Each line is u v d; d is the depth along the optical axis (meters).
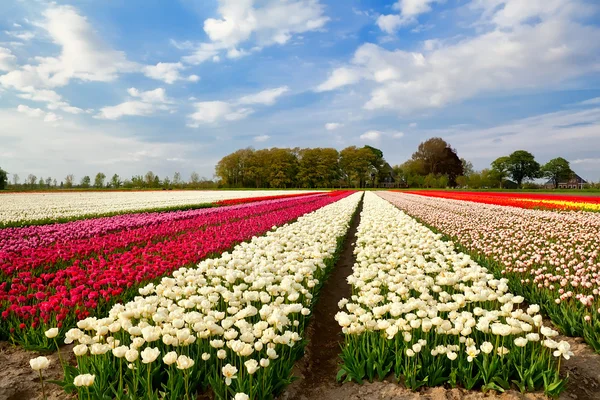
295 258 8.12
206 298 5.80
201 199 35.91
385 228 13.27
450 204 28.45
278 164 106.75
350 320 5.10
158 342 4.83
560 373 4.95
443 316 6.07
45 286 7.04
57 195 44.28
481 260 10.09
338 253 12.23
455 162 119.19
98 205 26.81
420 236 11.95
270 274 6.67
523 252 10.76
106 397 3.96
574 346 5.72
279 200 34.97
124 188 81.06
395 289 6.38
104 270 7.65
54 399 4.44
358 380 4.96
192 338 4.28
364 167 116.62
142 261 8.68
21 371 5.02
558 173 107.12
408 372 4.72
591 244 11.42
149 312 4.83
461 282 7.54
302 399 4.78
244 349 4.05
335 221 14.70
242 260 7.42
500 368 4.68
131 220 17.05
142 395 4.16
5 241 11.50
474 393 4.52
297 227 13.27
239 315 4.91
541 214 19.83
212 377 4.45
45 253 9.18
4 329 5.87
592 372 5.00
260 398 4.16
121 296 6.70
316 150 113.88
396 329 4.75
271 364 4.64
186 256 8.66
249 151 112.38
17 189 71.19
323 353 6.13
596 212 20.77
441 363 4.86
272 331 4.48
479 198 34.47
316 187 110.62
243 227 14.21
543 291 7.32
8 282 7.71
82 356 4.42
